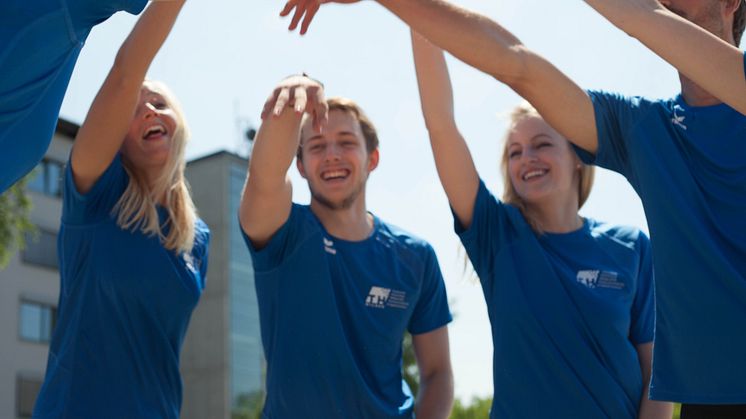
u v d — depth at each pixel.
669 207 2.55
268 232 3.67
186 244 3.65
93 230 3.51
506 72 2.56
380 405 3.65
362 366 3.72
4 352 26.52
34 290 27.77
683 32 2.18
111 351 3.41
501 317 3.70
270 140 3.39
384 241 4.00
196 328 33.97
